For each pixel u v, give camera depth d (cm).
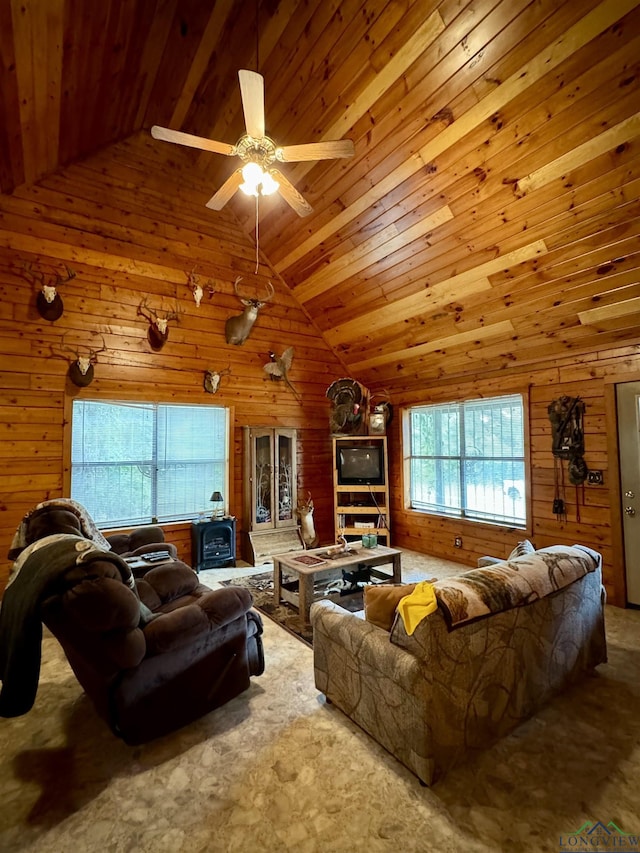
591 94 254
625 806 168
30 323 414
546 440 427
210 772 188
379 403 615
